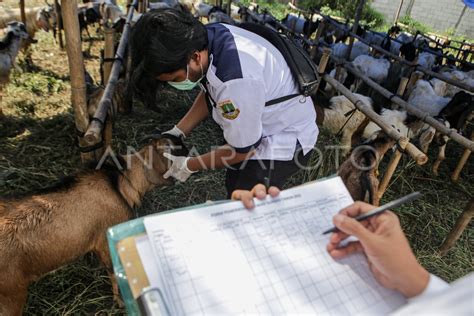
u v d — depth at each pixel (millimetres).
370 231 842
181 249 797
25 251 1969
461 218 3328
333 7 18016
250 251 835
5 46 4738
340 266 849
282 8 16406
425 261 3404
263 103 1683
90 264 2770
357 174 3021
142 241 796
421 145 4699
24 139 3949
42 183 3381
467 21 19266
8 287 1961
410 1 19375
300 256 851
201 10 10250
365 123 4555
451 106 5285
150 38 1491
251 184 2160
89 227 2164
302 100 1989
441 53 9820
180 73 1639
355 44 8828
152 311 684
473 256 3568
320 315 763
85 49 7000
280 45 1920
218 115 1859
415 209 4113
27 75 5348
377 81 6684
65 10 2305
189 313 718
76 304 2504
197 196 3596
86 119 2717
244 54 1675
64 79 5578
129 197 2369
